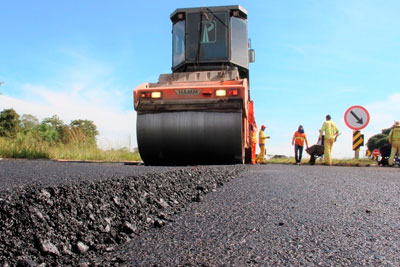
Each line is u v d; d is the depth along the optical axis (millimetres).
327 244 1690
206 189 3324
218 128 6637
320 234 1861
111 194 2553
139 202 2557
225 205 2627
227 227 2023
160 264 1475
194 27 8148
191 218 2264
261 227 2006
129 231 1973
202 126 6672
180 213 2416
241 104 6656
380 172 6000
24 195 2158
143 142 6906
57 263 1558
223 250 1622
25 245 1656
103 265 1491
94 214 2156
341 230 1942
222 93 6676
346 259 1485
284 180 4109
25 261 1483
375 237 1812
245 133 7438
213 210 2471
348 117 13070
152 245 1743
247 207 2537
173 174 3723
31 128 16391
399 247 1648
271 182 3891
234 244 1707
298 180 4145
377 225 2057
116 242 1832
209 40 8078
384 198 2984
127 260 1545
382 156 12430
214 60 8016
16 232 1737
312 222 2113
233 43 8117
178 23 8383
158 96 6848
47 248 1641
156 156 7004
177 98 6801
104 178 3012
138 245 1755
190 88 6770
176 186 3275
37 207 2027
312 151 12711
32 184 2605
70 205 2180
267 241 1743
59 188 2389
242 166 6285
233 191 3244
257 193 3125
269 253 1566
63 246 1705
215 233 1908
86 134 12922
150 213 2404
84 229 1948
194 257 1541
